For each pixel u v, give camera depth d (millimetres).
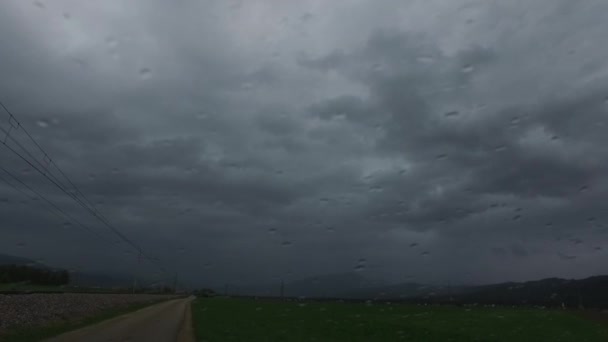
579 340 33094
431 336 32688
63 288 70125
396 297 71000
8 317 22953
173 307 57812
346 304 85250
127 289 113812
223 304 70062
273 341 23578
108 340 20844
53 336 21953
